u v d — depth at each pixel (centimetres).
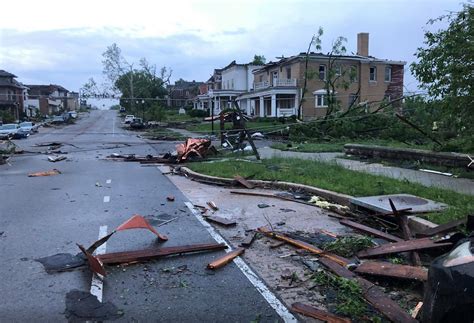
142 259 562
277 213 830
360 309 415
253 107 5741
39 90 10588
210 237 675
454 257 326
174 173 1488
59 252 606
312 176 1166
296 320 407
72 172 1538
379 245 598
